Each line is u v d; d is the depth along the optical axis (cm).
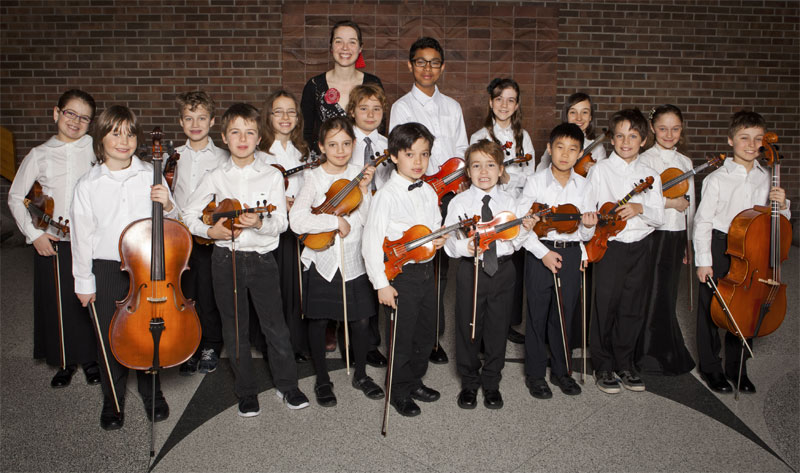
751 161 306
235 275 266
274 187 282
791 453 251
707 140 656
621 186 311
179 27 616
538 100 636
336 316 290
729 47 645
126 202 264
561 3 627
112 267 264
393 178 275
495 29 625
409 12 617
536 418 279
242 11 614
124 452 251
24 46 619
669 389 309
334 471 238
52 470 238
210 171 281
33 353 348
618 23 634
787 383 316
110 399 274
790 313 429
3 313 423
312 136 375
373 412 286
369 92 325
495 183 289
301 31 616
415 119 365
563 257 295
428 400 296
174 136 628
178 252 256
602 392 306
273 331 286
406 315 275
